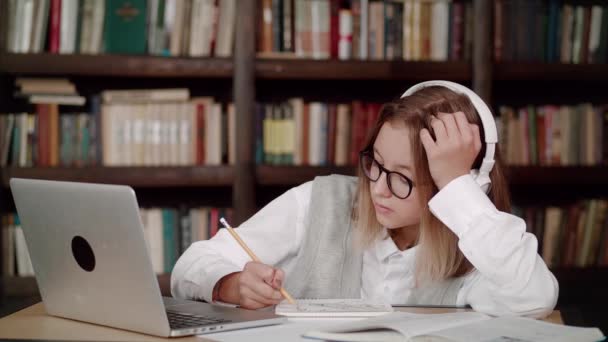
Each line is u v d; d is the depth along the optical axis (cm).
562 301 302
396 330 104
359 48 293
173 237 291
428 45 295
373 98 324
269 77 289
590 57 303
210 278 137
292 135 292
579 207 308
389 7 293
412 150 134
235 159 287
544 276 128
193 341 105
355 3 292
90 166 285
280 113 292
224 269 138
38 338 108
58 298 122
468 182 129
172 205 320
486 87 292
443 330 104
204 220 292
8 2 282
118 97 287
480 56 291
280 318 116
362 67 290
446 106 137
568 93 331
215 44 289
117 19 286
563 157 304
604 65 300
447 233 139
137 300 108
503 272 125
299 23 290
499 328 106
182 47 288
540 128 303
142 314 108
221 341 104
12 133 285
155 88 315
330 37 292
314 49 291
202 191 321
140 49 286
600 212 307
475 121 138
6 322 120
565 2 321
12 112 298
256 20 289
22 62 280
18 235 286
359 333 104
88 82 310
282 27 290
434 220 137
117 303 111
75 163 286
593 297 303
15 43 283
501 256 125
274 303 127
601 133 304
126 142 286
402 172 135
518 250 126
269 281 127
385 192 136
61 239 116
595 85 331
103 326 117
